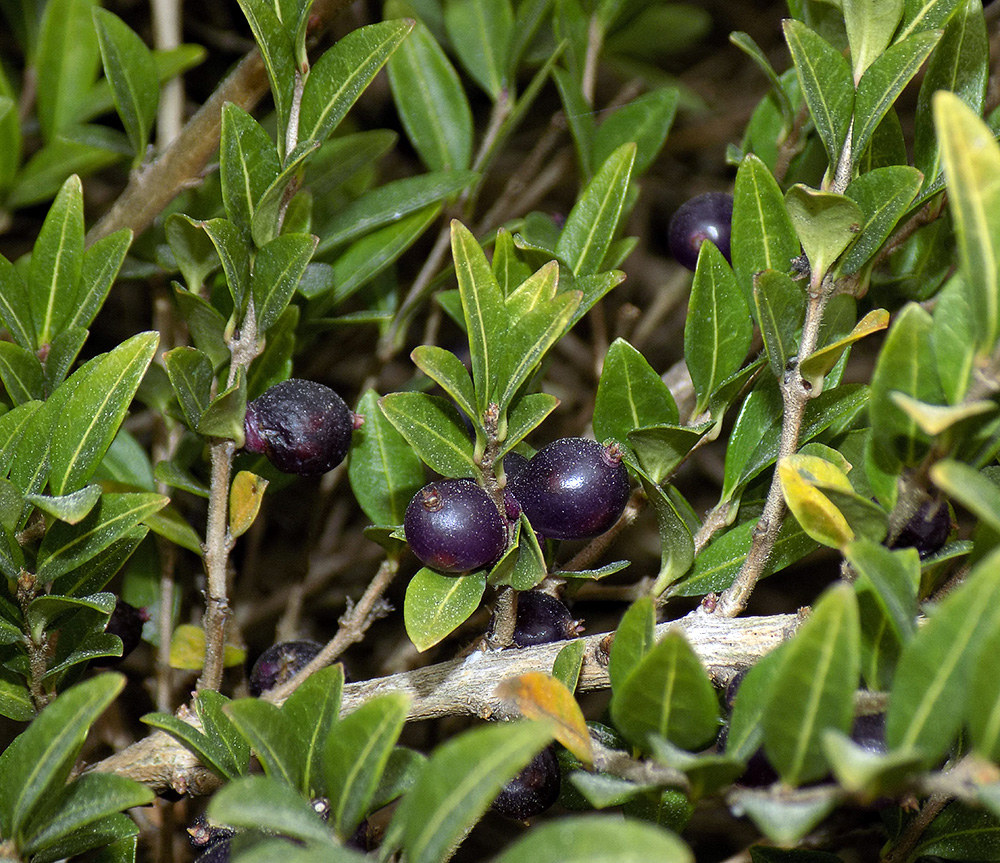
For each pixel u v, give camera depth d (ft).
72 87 1.03
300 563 0.95
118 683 0.72
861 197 0.78
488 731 0.68
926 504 0.74
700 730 0.71
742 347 0.81
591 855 0.66
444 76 0.98
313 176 0.95
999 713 0.68
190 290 0.84
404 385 0.92
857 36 0.79
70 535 0.77
